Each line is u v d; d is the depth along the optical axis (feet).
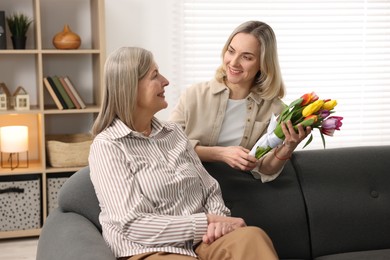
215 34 14.57
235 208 8.78
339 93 15.43
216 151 8.76
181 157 8.12
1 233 13.30
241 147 8.66
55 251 7.06
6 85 14.19
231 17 14.65
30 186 13.43
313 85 15.26
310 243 9.02
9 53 13.41
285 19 14.89
